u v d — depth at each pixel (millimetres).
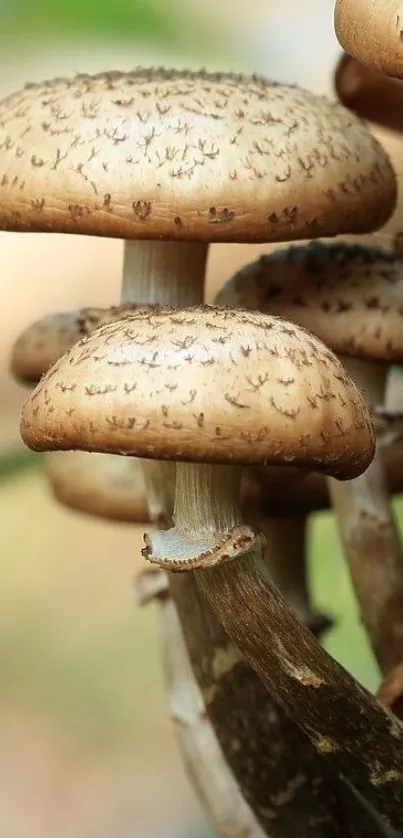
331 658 415
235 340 375
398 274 444
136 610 1000
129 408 369
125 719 964
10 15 606
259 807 448
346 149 419
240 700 441
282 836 447
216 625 439
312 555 687
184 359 371
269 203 405
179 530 407
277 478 471
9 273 966
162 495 444
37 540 1008
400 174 475
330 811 445
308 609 497
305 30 662
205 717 498
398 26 381
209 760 496
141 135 406
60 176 406
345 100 481
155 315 383
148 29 616
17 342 501
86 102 414
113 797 915
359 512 466
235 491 406
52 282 969
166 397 368
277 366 374
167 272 446
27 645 988
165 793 916
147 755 946
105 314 446
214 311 383
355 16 390
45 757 938
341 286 445
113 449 372
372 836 447
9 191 413
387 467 469
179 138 405
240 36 638
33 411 383
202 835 875
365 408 387
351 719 418
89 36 625
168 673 508
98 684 976
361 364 461
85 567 1013
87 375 375
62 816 907
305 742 442
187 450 368
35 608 1000
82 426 373
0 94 681
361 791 428
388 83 465
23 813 911
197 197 401
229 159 404
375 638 466
